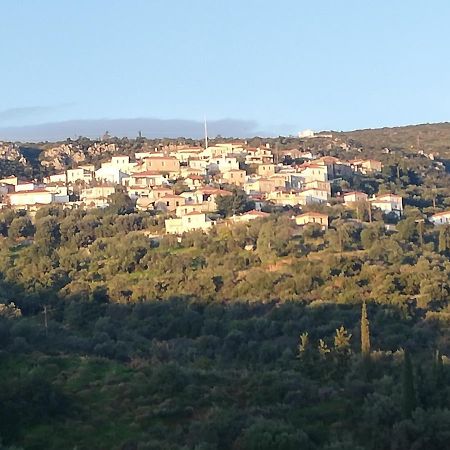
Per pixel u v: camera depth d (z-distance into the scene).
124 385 105.94
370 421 93.44
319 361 115.94
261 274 164.12
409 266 164.12
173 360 122.06
